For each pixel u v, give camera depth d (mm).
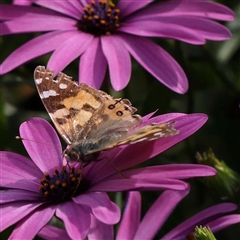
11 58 573
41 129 536
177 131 494
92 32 592
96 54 576
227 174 552
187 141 610
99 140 509
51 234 536
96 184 514
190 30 575
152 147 516
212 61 620
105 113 517
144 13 595
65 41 583
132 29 586
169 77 568
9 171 528
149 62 574
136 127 514
